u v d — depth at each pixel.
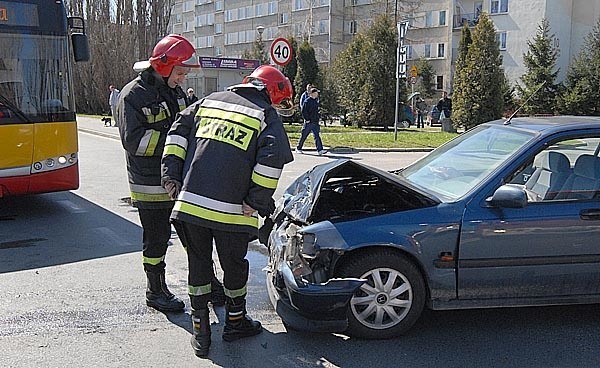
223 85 38.22
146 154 4.32
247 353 3.94
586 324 4.48
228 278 4.02
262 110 3.73
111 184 10.98
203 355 3.89
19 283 5.31
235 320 4.11
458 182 4.49
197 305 3.89
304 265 4.00
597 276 4.21
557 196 4.21
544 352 3.99
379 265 4.05
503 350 4.01
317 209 4.39
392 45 27.72
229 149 3.69
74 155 8.11
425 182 4.75
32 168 7.64
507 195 4.02
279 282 4.14
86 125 27.95
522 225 4.09
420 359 3.86
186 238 3.86
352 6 56.22
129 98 4.23
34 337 4.16
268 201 3.69
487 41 26.69
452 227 4.07
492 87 26.61
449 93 48.59
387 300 4.10
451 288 4.11
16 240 6.84
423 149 18.16
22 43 7.54
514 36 44.75
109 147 18.14
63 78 7.91
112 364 3.77
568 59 44.25
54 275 5.55
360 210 4.40
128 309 4.71
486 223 4.07
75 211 8.48
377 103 27.83
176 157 3.85
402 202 4.35
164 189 4.27
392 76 27.73
